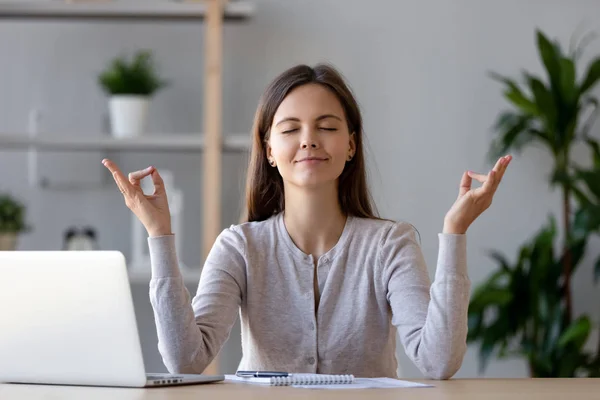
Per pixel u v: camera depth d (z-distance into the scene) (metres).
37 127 4.31
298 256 2.00
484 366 3.95
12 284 1.50
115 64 4.07
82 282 1.45
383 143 4.34
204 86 4.36
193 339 1.76
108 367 1.46
